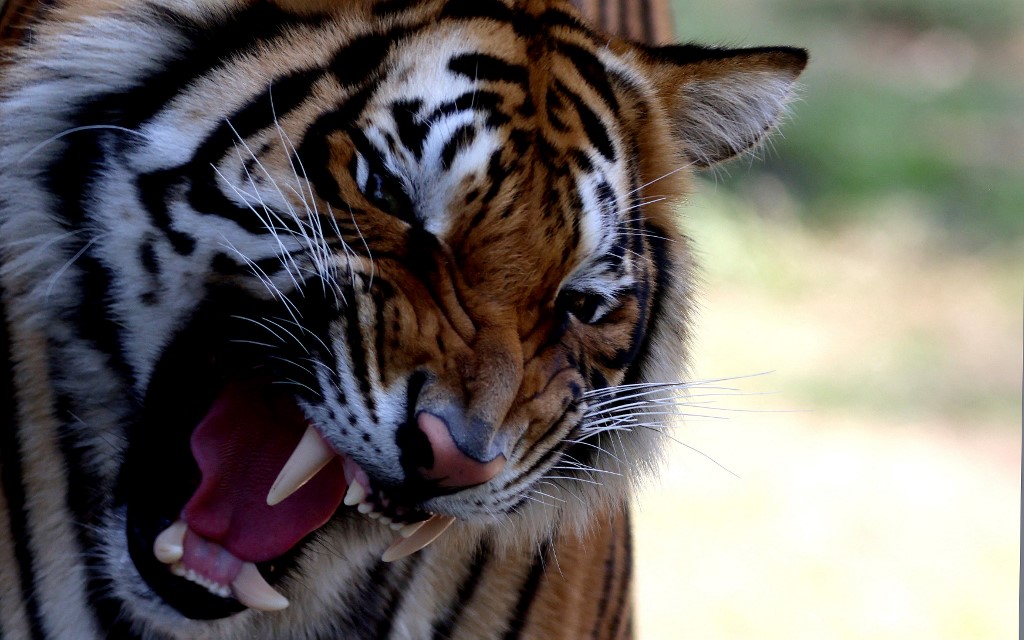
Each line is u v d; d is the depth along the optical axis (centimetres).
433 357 441
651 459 551
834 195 1828
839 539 1134
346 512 498
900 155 1911
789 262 1666
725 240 1661
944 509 1190
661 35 868
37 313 460
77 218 458
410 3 472
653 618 1002
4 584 474
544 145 465
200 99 453
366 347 443
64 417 471
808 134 1927
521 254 451
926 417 1358
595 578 599
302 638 518
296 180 443
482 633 549
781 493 1209
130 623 486
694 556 1097
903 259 1695
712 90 575
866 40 2294
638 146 532
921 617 1022
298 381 458
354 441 450
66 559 480
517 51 480
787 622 1007
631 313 506
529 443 464
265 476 482
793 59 566
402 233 447
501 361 443
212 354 475
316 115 447
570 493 534
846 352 1488
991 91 2134
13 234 459
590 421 497
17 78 461
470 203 446
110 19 459
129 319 464
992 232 1758
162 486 477
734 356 1459
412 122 450
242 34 458
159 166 452
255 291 455
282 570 488
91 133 457
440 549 527
